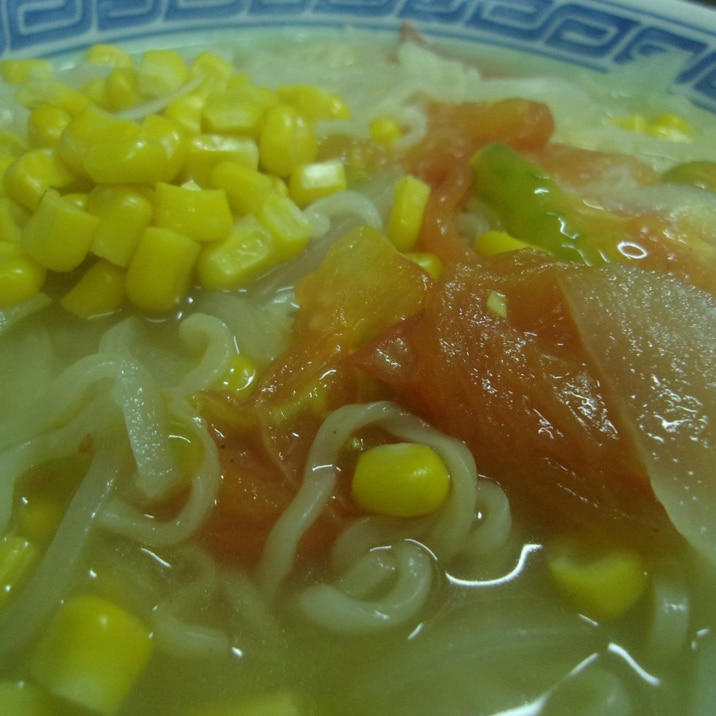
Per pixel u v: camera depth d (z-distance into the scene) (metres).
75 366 0.09
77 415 0.09
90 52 0.15
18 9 0.15
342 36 0.17
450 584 0.09
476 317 0.09
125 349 0.10
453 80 0.15
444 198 0.12
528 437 0.09
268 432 0.09
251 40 0.16
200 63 0.14
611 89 0.16
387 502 0.08
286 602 0.09
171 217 0.10
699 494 0.08
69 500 0.09
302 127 0.12
